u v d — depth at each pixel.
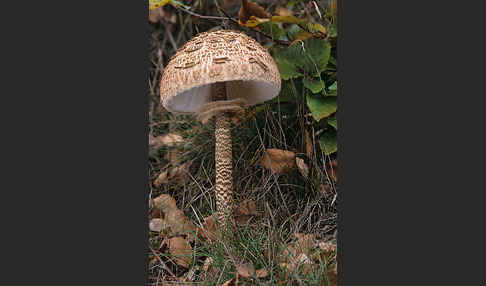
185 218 0.96
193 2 1.17
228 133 0.95
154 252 0.91
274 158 1.00
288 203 0.99
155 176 1.04
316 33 1.00
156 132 1.09
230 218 0.93
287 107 1.05
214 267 0.90
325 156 1.00
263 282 0.86
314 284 0.85
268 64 0.90
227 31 0.91
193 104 1.00
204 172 1.05
